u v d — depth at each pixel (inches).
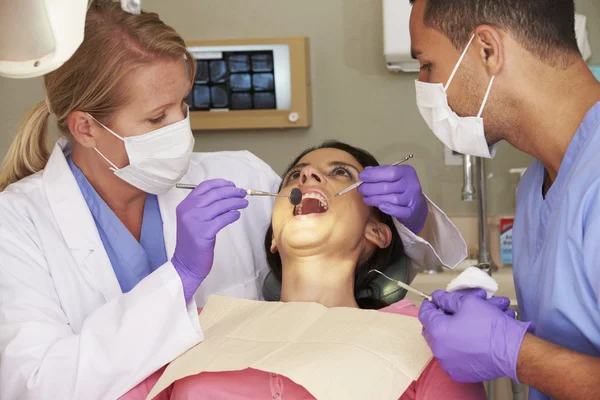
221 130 105.2
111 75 54.8
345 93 103.5
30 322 53.4
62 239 59.7
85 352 51.2
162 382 51.4
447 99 49.3
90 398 51.6
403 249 69.1
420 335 53.2
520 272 51.8
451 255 70.7
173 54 56.1
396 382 49.2
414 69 98.4
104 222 62.5
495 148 52.6
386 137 103.7
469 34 47.1
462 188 95.1
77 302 58.8
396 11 94.5
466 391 52.1
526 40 45.6
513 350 41.8
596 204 42.0
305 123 101.8
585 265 42.0
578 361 39.9
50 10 31.4
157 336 52.6
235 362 50.6
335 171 65.0
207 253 54.5
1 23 31.8
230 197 55.6
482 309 43.7
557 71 45.9
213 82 101.8
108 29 55.4
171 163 58.6
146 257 64.4
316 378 48.0
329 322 55.0
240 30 103.8
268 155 105.3
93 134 58.2
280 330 54.8
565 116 45.9
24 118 65.7
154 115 57.0
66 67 56.6
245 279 72.2
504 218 96.7
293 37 100.6
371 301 65.4
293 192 59.5
